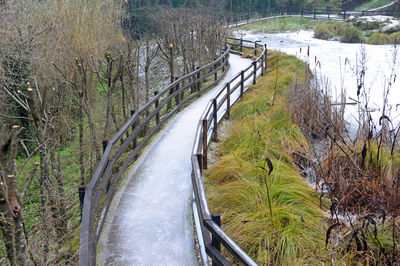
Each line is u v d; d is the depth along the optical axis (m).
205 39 17.66
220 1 49.31
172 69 12.55
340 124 7.13
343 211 4.78
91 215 3.63
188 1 38.72
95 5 13.88
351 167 5.59
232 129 7.80
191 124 8.78
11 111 11.73
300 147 6.83
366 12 36.72
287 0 52.53
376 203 4.52
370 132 6.04
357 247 3.87
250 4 53.19
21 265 4.34
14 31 11.31
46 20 12.14
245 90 11.04
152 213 4.92
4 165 4.16
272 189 4.93
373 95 10.57
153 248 4.19
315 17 39.44
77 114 11.18
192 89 13.91
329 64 15.70
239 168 5.64
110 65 9.48
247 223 4.24
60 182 7.27
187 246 4.22
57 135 9.13
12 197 3.97
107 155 4.66
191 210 4.96
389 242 4.03
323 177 5.33
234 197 4.86
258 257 3.81
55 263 5.46
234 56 21.83
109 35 14.21
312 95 8.16
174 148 7.30
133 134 6.52
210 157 6.93
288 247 3.80
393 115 8.80
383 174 4.98
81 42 11.23
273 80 11.70
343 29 27.12
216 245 3.25
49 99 9.23
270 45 24.88
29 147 12.66
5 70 10.89
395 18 30.36
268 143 6.57
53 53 10.95
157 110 8.16
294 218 4.34
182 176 6.02
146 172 6.22
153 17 26.06
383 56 17.09
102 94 15.24
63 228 6.31
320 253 3.85
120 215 4.89
